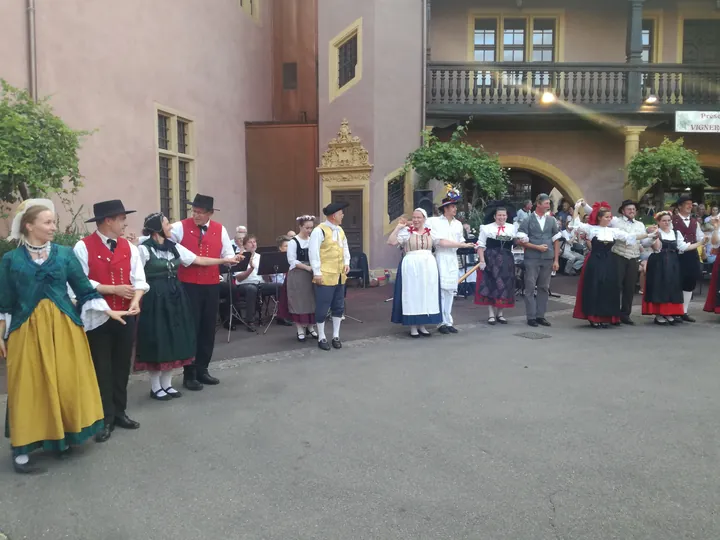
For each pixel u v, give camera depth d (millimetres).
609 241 8047
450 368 5996
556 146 16531
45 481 3572
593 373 5734
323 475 3582
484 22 17172
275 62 16156
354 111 13453
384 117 13344
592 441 4035
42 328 3730
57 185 7133
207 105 12570
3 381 5816
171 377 5566
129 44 10031
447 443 4035
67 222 8758
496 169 13125
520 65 15031
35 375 3717
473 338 7555
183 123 11875
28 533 2986
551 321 8828
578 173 16578
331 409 4781
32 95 8188
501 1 17000
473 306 10336
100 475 3645
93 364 4172
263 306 10352
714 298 8570
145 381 5812
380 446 4004
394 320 7719
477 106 14781
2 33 7848
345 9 13602
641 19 15070
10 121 6520
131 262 4398
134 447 4078
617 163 16547
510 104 14945
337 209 7066
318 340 7125
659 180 14203
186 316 5090
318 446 4027
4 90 7113
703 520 3000
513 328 8266
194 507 3225
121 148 9836
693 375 5641
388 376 5727
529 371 5836
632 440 4043
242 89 14250
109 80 9578
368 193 13273
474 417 4531
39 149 6801
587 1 16922
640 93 15016
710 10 16922
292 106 16141
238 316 8336
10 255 3760
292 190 14500
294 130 14445
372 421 4484
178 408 4898
